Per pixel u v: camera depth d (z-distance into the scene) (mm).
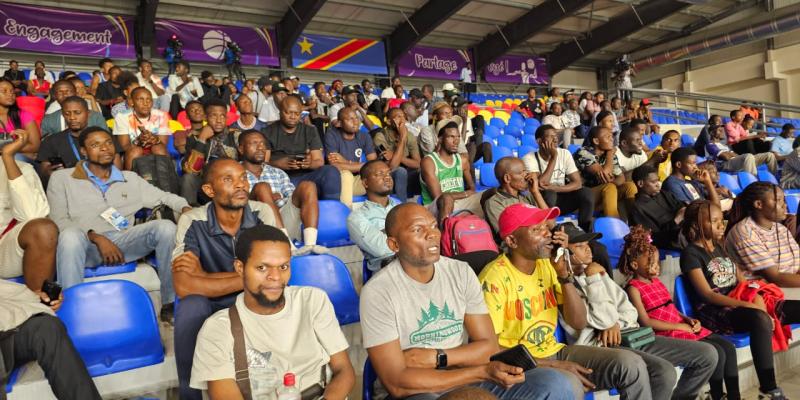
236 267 1906
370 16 14547
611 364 2350
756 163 8148
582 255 2654
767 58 17062
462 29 16203
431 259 2021
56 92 5262
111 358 2236
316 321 1946
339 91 10602
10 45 10773
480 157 6426
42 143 3852
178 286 2307
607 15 16734
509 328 2412
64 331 1993
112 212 3109
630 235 3076
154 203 3383
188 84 8766
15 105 4793
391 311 2000
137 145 4109
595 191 4758
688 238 3369
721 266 3271
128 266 3035
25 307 1978
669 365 2525
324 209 3736
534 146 8359
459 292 2145
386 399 2047
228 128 4559
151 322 2352
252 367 1807
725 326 3137
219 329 1821
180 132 5004
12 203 2887
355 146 4984
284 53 13867
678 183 4570
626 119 11383
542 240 2391
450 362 2020
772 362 2963
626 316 2773
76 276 2758
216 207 2557
